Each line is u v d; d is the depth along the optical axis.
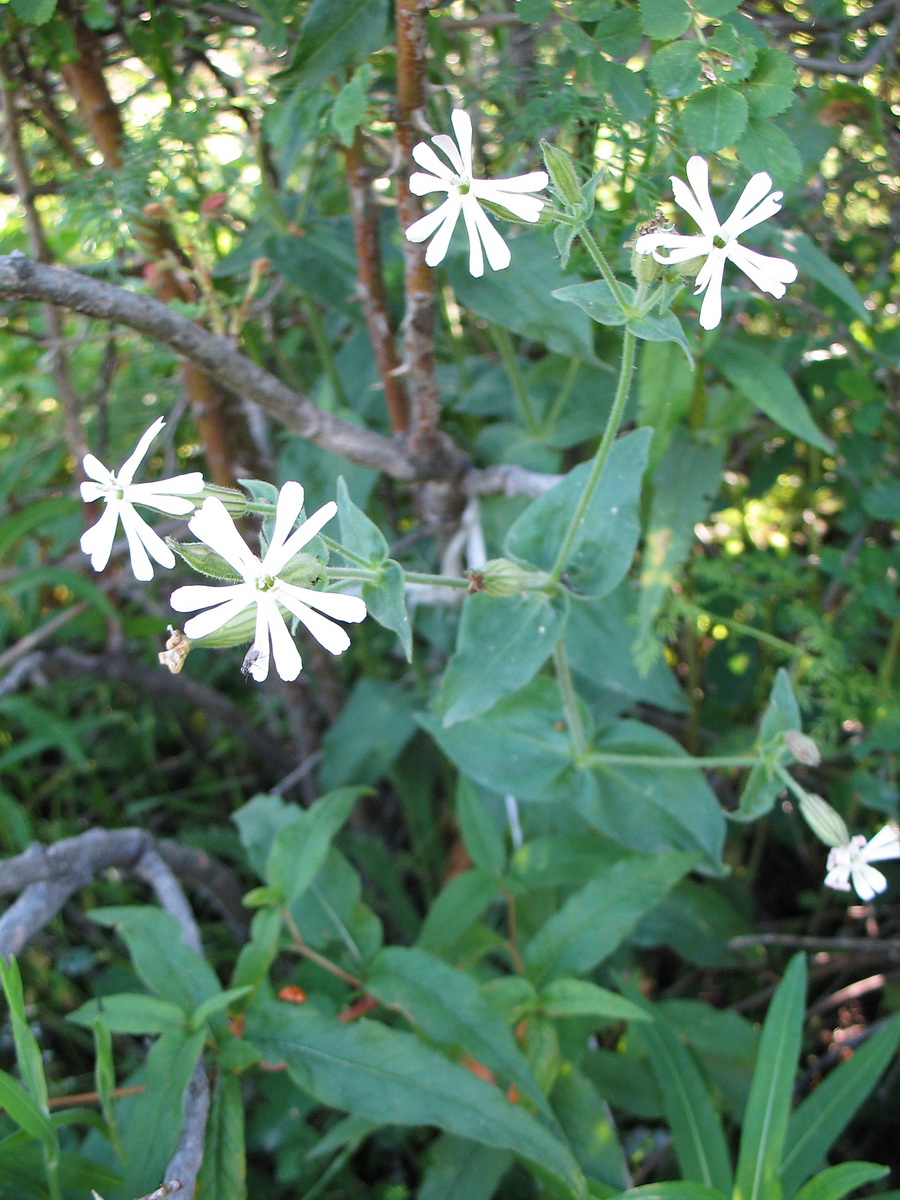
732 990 0.29
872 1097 0.25
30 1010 0.27
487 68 0.26
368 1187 0.25
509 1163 0.20
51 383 0.36
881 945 0.26
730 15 0.19
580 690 0.29
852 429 0.27
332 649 0.15
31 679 0.33
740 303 0.26
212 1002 0.18
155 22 0.23
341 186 0.28
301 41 0.19
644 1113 0.22
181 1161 0.17
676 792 0.23
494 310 0.23
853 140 0.26
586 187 0.17
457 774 0.32
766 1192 0.17
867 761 0.28
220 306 0.25
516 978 0.20
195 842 0.30
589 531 0.21
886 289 0.27
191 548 0.17
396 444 0.26
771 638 0.27
